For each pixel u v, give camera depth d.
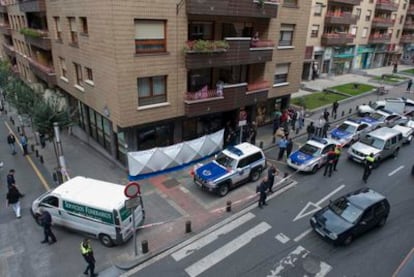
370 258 11.45
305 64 43.06
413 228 13.22
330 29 44.12
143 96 16.52
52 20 21.84
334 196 15.64
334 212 12.62
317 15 40.94
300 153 18.59
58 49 22.34
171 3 15.42
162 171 17.50
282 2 21.08
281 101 26.28
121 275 10.58
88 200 11.59
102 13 14.75
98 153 20.53
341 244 12.03
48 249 11.69
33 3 23.09
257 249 11.87
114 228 11.31
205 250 11.79
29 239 12.20
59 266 10.91
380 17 53.22
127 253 11.54
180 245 12.05
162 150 17.06
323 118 25.56
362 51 52.97
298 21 22.77
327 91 37.03
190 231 12.76
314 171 18.09
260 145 21.31
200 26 18.55
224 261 11.25
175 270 10.83
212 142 19.45
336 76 48.00
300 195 15.70
